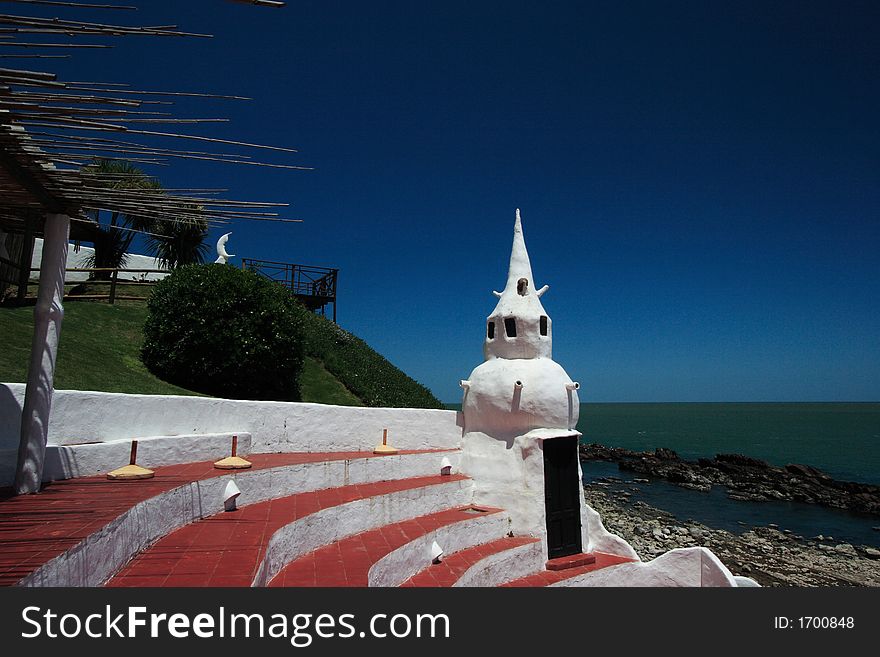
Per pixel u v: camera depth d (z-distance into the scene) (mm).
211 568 6273
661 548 22828
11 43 4430
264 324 16859
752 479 39875
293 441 13273
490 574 10430
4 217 8086
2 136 5410
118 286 24953
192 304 16094
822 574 20047
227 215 7008
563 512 12414
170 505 7723
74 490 7746
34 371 7582
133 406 10352
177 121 5398
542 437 12227
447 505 12180
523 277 13914
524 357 13305
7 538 5418
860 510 30797
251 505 9562
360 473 12000
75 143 5578
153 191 6641
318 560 8289
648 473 44406
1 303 15766
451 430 15406
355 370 24859
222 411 12078
